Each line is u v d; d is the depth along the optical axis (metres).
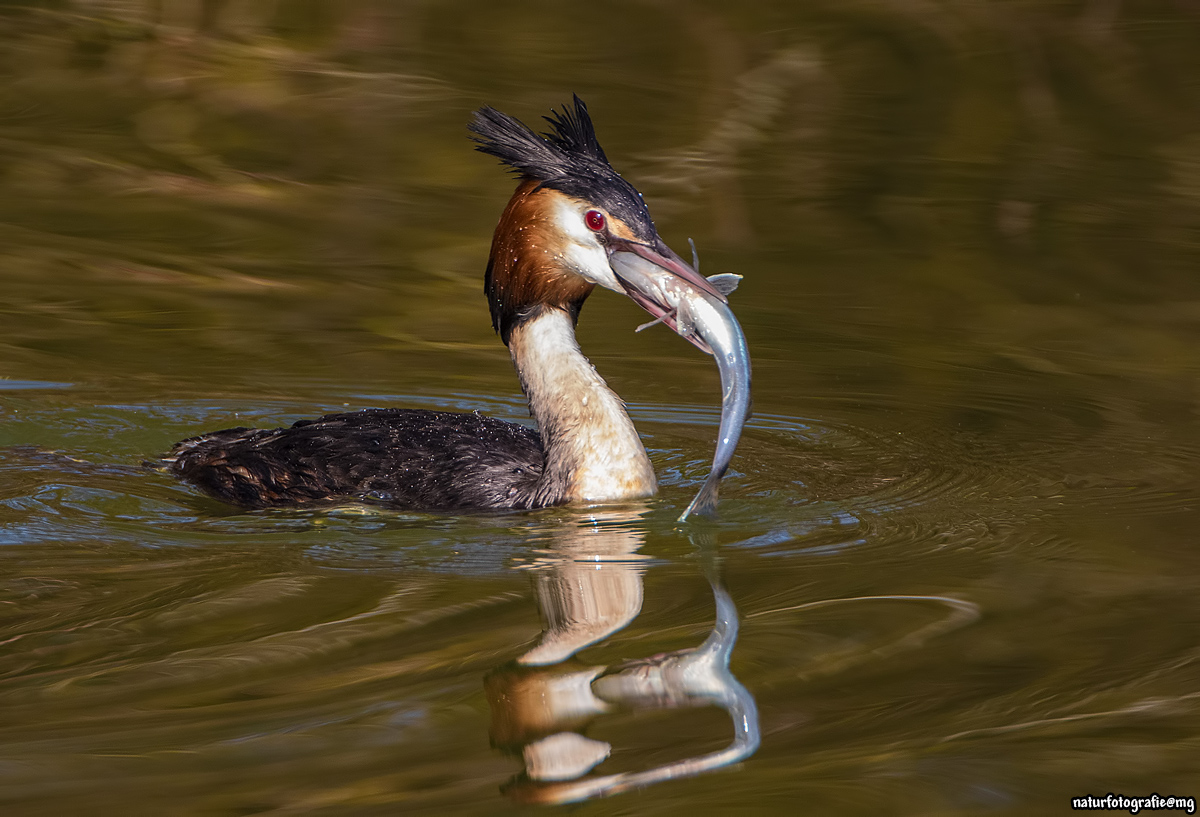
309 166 22.11
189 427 13.12
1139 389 14.25
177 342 15.48
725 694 7.58
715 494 9.80
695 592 9.09
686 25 29.53
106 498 11.01
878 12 29.89
